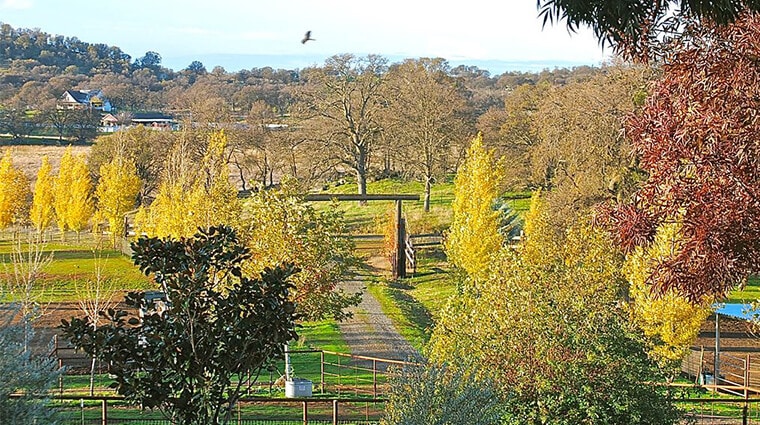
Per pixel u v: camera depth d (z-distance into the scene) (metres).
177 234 28.91
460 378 11.36
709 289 10.80
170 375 8.39
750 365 27.83
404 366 11.97
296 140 56.81
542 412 12.49
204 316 8.54
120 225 48.78
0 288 13.77
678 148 10.70
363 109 57.31
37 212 50.56
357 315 34.56
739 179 10.14
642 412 12.57
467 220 30.02
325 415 19.23
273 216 21.94
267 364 9.03
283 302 8.73
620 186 33.03
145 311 8.73
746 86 10.12
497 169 30.27
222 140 30.39
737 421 19.02
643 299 21.70
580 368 12.50
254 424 18.12
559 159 36.62
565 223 31.67
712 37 10.67
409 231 52.19
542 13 7.80
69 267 42.47
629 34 8.18
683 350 21.78
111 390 20.86
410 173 59.44
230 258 8.80
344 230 22.84
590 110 34.09
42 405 8.52
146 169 57.75
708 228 10.34
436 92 55.91
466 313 14.55
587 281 15.37
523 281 14.10
